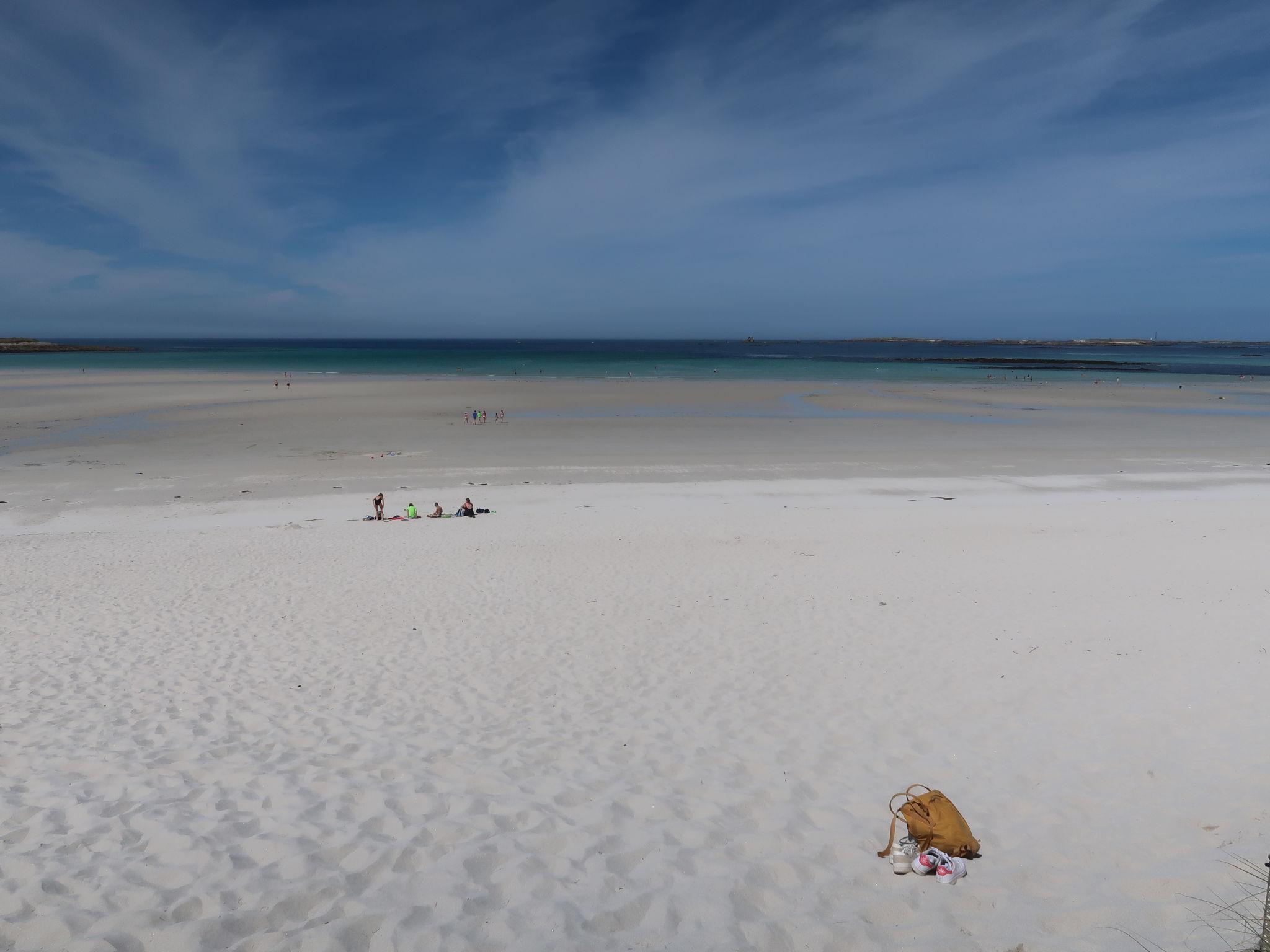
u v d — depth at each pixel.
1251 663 8.73
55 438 36.94
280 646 9.86
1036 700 8.00
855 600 11.84
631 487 25.38
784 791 6.18
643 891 4.81
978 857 5.27
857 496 23.83
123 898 4.51
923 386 72.00
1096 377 87.44
